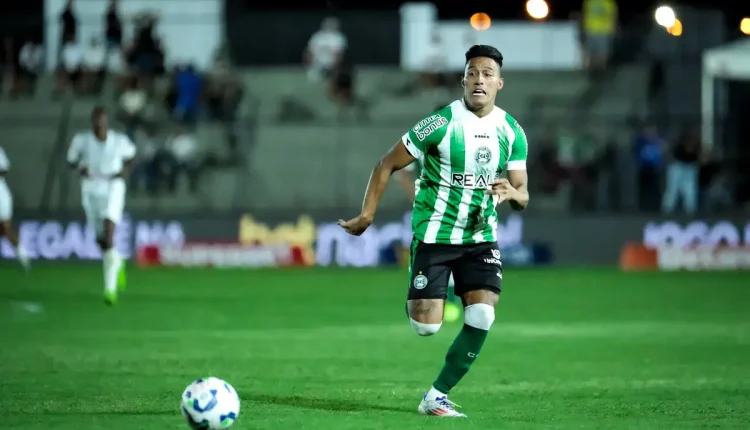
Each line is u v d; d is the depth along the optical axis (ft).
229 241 315.78
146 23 354.95
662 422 89.97
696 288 249.34
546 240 310.45
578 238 309.63
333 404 97.96
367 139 355.15
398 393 105.29
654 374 121.19
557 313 195.62
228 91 348.18
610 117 341.82
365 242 313.94
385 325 173.17
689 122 336.08
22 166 351.46
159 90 364.58
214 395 78.33
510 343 150.92
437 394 92.12
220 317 184.03
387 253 312.91
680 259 304.71
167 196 341.21
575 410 95.86
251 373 119.14
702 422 90.12
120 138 192.65
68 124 355.77
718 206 315.78
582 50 360.89
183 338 153.28
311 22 381.40
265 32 380.99
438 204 91.35
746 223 305.53
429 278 91.25
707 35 360.89
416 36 377.30
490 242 92.22
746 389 109.70
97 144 191.83
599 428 86.69
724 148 334.44
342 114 366.84
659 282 264.52
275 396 102.63
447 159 90.58
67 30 363.35
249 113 369.30
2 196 227.40
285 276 280.51
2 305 199.52
